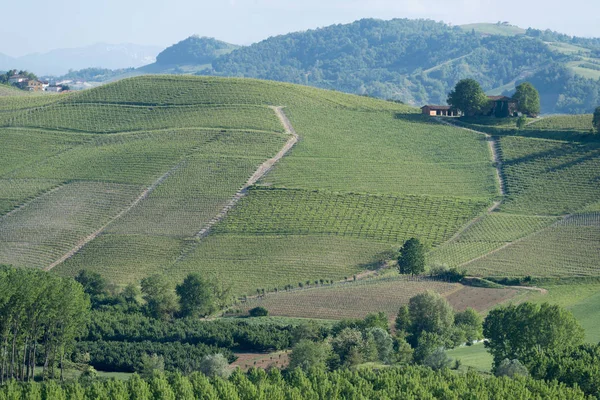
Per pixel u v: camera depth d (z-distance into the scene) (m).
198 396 157.00
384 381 164.50
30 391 152.25
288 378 172.12
